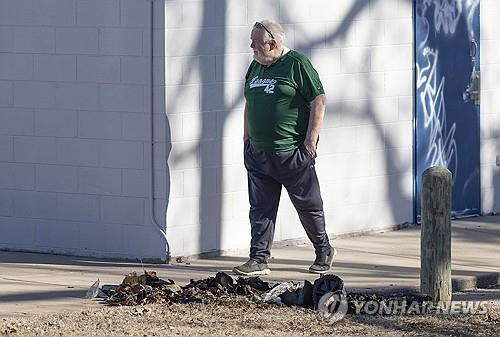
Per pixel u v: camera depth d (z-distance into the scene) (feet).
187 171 79.46
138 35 78.23
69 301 68.23
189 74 78.95
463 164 95.76
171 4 77.71
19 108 82.28
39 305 67.21
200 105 79.66
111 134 79.71
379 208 90.53
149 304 67.62
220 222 81.61
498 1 96.99
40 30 81.20
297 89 74.23
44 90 81.46
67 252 81.87
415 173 92.58
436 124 93.66
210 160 80.59
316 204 75.92
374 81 89.66
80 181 81.00
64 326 62.75
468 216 96.58
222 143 81.10
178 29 78.18
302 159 74.64
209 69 79.92
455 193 95.55
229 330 62.69
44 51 81.20
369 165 89.71
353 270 77.56
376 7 89.51
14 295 69.62
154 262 79.20
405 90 91.61
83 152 80.74
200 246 80.64
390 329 64.08
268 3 83.20
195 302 67.87
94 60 79.71
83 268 77.66
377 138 90.07
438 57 93.50
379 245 86.07
